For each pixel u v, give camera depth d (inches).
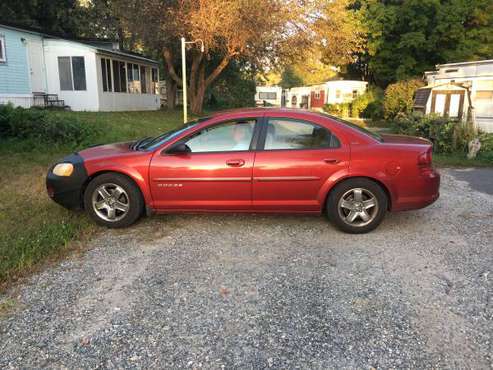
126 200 190.1
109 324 115.4
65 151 354.6
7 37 634.2
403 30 1121.4
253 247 171.5
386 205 186.7
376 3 1145.4
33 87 697.0
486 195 263.9
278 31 737.6
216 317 119.0
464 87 658.2
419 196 186.1
